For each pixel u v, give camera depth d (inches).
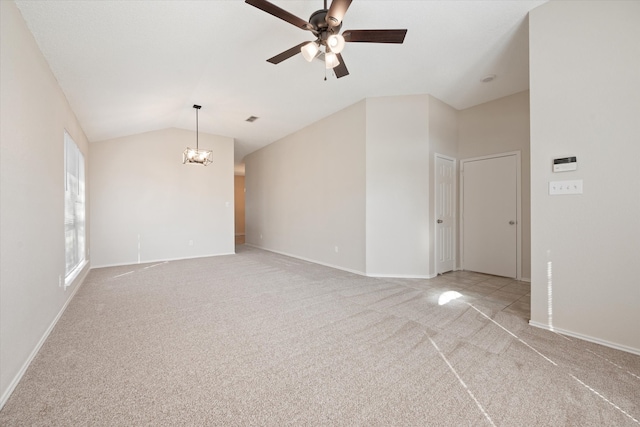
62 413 55.4
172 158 232.5
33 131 83.8
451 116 185.9
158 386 64.1
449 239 185.2
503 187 171.5
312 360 75.5
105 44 98.5
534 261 96.7
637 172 77.8
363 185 175.3
